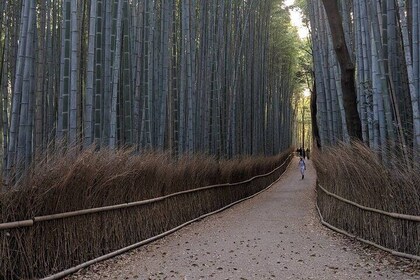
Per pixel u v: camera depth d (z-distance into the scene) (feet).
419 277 13.43
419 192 15.21
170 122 31.76
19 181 13.12
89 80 19.62
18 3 26.08
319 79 37.50
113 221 18.07
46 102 26.68
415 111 15.79
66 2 19.35
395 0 18.95
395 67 18.65
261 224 26.66
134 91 26.32
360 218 20.12
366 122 22.17
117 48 22.04
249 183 47.09
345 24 28.89
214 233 23.59
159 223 22.80
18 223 12.42
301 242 20.48
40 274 13.34
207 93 38.32
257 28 58.80
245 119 52.65
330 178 25.84
